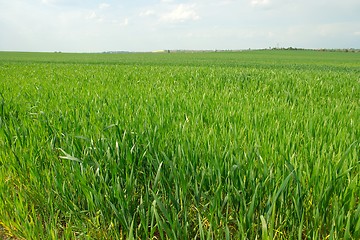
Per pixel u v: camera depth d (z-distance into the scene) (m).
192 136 3.07
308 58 57.66
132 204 2.37
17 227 2.35
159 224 1.92
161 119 3.65
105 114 4.05
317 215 1.99
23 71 13.93
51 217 2.33
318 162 2.39
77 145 3.00
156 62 36.03
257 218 2.07
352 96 7.38
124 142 2.74
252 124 3.74
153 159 2.55
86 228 2.22
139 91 6.77
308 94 7.23
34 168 2.69
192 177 2.47
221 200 2.31
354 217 1.96
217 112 4.38
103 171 2.61
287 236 2.09
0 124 3.79
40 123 3.84
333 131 3.45
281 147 2.80
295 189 2.17
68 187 2.59
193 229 2.25
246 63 35.78
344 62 43.06
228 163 2.48
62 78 10.40
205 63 34.22
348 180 2.36
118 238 2.10
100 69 15.80
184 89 7.47
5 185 2.73
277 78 10.42
